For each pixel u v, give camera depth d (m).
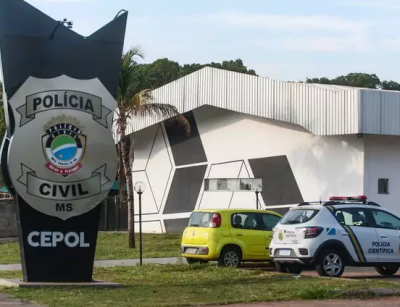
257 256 19.23
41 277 14.69
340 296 13.45
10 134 14.60
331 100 26.06
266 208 30.50
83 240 14.93
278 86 28.28
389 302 12.91
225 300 12.79
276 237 17.11
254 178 31.23
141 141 37.78
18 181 14.37
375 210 17.16
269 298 13.05
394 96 25.72
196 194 34.25
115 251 26.09
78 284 14.50
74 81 14.84
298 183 29.12
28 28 14.57
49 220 14.73
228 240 18.88
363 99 25.11
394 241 17.02
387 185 27.09
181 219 35.12
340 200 17.53
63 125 14.71
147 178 37.31
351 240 16.52
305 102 27.08
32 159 14.47
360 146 26.69
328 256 16.30
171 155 35.88
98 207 15.02
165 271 18.23
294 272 17.64
